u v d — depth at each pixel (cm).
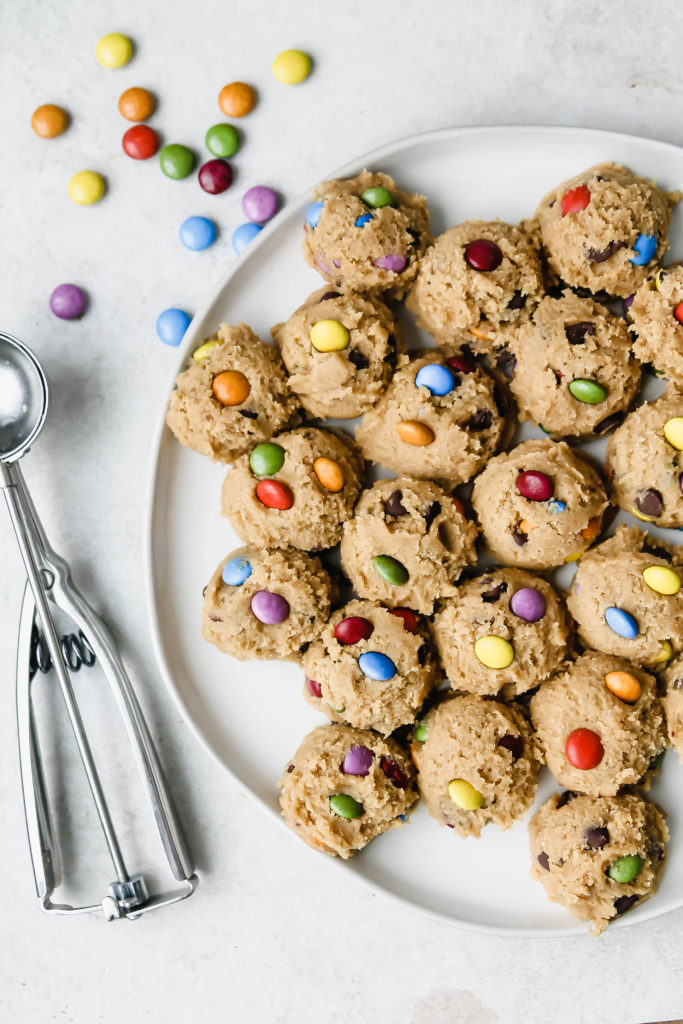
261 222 67
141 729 67
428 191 66
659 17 66
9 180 69
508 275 63
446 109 67
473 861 66
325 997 70
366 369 64
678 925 68
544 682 65
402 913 69
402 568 63
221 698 67
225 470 67
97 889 70
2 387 67
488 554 66
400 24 67
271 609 64
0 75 69
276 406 65
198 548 67
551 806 65
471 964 69
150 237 68
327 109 67
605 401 64
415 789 66
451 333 65
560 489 63
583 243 63
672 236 65
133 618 69
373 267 64
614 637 63
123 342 69
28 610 67
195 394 64
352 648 64
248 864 69
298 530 64
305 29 67
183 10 68
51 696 70
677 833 66
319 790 64
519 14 67
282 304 67
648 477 63
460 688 64
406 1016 69
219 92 68
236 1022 70
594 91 67
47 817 68
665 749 65
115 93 68
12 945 71
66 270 69
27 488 69
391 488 64
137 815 70
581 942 69
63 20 68
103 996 70
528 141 65
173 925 70
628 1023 69
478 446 64
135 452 69
